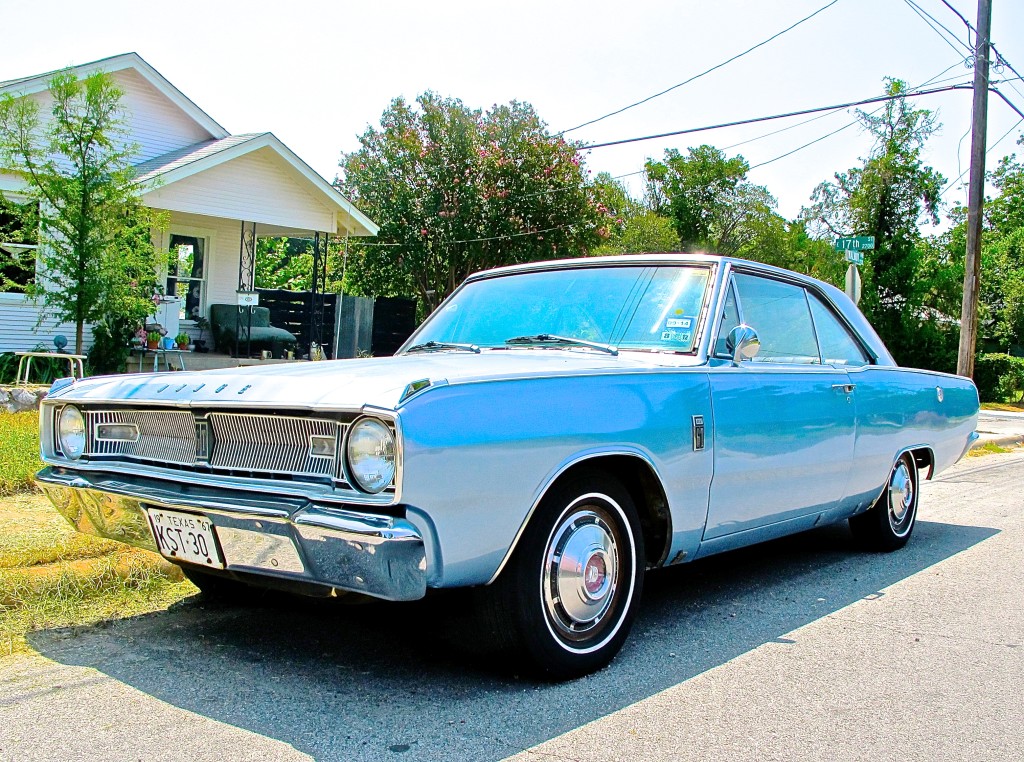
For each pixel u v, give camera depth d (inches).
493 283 187.5
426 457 106.0
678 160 1953.7
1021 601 178.7
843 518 204.5
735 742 110.6
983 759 107.7
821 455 179.6
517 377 121.7
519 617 122.1
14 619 149.7
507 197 957.2
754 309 172.9
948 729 116.3
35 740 106.5
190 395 123.3
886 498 217.0
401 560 104.6
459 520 110.3
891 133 1376.7
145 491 122.9
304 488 110.4
